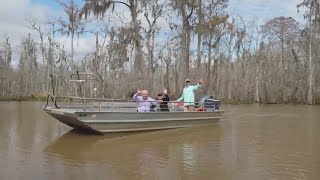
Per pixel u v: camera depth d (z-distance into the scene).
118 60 39.84
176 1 31.41
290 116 25.02
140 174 8.95
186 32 32.66
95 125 14.12
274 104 46.00
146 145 12.70
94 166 9.65
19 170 9.16
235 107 37.47
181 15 32.16
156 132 15.66
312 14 44.81
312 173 9.12
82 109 14.55
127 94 35.72
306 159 10.61
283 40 54.03
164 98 17.06
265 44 54.19
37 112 26.34
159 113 15.92
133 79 34.38
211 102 19.25
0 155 10.81
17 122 18.95
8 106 35.69
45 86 57.81
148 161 10.27
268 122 20.66
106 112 14.23
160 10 31.75
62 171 9.12
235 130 16.81
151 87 33.06
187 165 9.84
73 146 12.34
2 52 63.88
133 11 30.53
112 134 14.71
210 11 33.00
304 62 50.00
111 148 12.09
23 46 64.12
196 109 18.33
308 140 13.96
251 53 53.03
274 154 11.24
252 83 50.59
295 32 53.78
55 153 11.19
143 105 16.09
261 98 50.22
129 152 11.48
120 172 9.10
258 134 15.52
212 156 10.95
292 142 13.52
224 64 50.28
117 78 39.78
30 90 61.44
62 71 53.78
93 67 43.81
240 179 8.61
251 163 10.11
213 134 15.43
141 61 32.12
